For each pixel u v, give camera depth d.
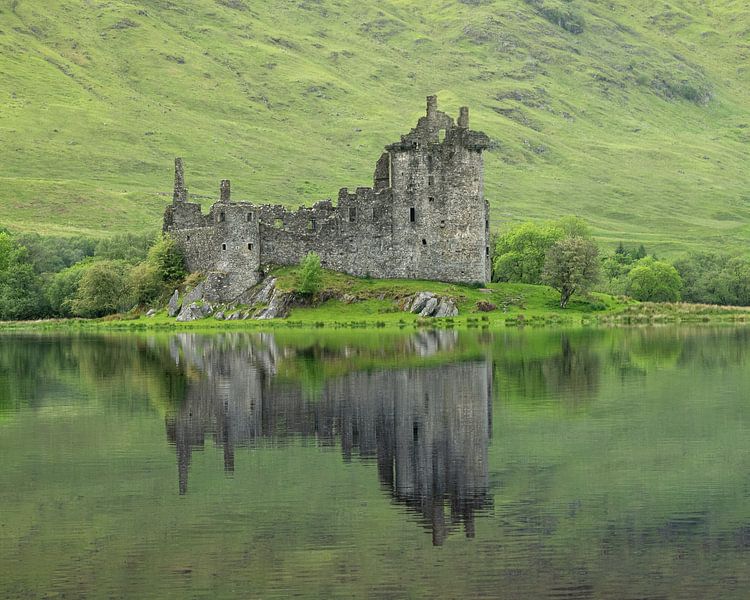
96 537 60.88
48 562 57.41
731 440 82.25
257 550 58.69
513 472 73.44
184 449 81.38
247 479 72.19
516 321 177.12
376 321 178.00
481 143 194.12
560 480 71.31
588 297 197.62
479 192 194.88
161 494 69.00
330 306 186.12
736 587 53.75
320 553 58.19
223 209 194.50
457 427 88.00
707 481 70.62
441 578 54.69
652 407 96.19
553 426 88.06
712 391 105.06
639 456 77.38
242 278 194.62
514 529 61.66
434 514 64.25
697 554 57.72
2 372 125.12
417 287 187.88
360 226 195.38
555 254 191.12
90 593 53.56
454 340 152.25
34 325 196.75
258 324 180.25
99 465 76.62
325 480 71.88
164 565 56.81
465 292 189.25
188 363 131.25
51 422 92.62
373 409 96.44
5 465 76.75
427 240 193.75
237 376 118.38
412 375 116.50
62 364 132.38
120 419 93.62
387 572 55.56
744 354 134.50
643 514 63.91
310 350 142.12
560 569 55.78
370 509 65.38
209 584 54.34
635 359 129.62
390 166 195.75
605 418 91.31
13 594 53.62
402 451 79.75
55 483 71.88
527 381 111.56
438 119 194.75
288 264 196.25
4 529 62.38
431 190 193.50
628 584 54.03
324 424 90.06
